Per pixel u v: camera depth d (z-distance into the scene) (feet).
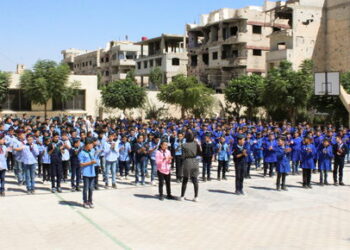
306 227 33.27
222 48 185.47
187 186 50.52
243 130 61.62
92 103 151.84
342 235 31.19
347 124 112.78
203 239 30.01
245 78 152.35
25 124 66.33
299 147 59.57
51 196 44.16
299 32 157.48
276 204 41.11
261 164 70.69
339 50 157.38
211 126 73.46
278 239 30.14
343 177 57.98
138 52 260.83
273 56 160.66
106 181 49.06
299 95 118.52
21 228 32.58
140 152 50.39
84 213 37.14
